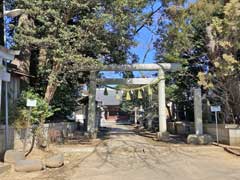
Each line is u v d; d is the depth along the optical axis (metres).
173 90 28.03
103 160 13.48
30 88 18.92
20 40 15.54
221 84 17.83
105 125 53.59
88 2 15.76
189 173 10.55
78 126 31.28
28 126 14.45
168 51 23.27
